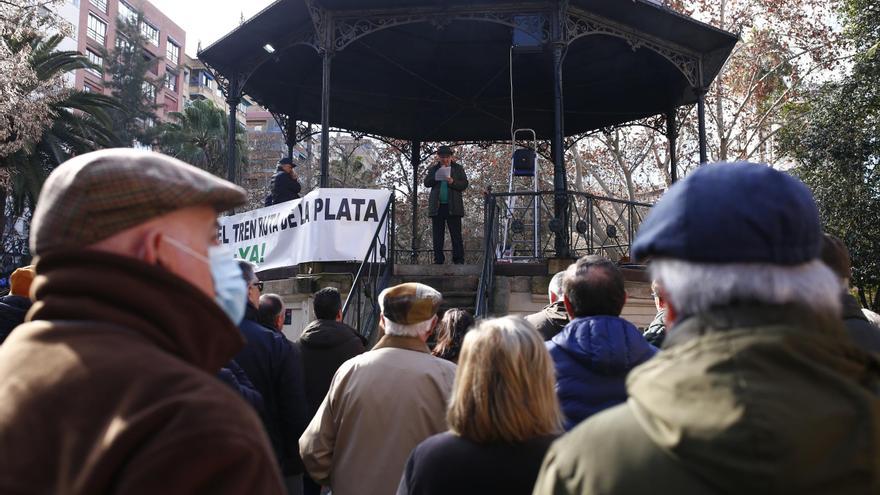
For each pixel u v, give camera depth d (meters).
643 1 10.00
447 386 2.96
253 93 13.17
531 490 1.90
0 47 19.50
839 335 1.02
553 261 9.17
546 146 15.55
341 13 10.38
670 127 13.62
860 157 18.11
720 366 0.93
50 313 1.12
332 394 3.03
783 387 0.89
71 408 0.99
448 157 10.17
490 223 9.25
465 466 1.95
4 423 0.98
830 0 19.81
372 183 29.94
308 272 9.12
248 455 0.98
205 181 1.24
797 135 19.36
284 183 10.86
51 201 1.16
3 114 20.02
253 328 3.70
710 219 1.02
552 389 2.03
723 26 20.45
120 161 1.18
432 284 9.33
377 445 2.84
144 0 63.53
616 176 23.91
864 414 0.88
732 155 21.67
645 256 1.15
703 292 1.02
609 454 1.02
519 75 13.52
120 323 1.10
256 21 10.73
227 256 1.42
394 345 3.11
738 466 0.86
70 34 23.72
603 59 12.82
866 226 18.09
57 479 0.95
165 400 0.99
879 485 0.86
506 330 2.02
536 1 10.18
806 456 0.84
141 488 0.91
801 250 1.02
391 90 14.00
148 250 1.17
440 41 12.52
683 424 0.91
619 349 2.51
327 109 10.16
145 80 43.81
